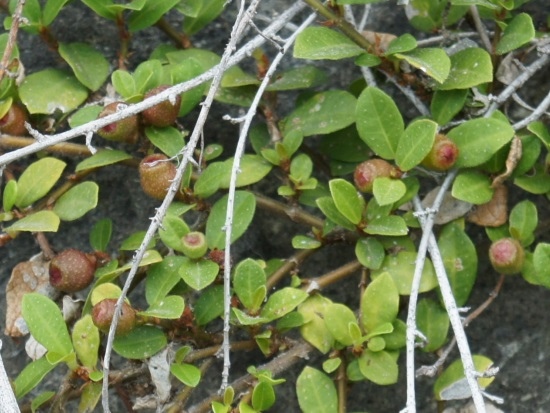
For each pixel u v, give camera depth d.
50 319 0.49
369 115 0.50
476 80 0.50
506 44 0.51
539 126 0.50
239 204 0.50
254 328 0.50
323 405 0.49
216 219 0.50
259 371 0.49
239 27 0.48
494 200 0.51
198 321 0.50
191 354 0.50
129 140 0.51
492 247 0.50
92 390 0.49
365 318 0.49
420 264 0.49
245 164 0.51
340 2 0.50
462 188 0.50
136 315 0.48
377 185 0.49
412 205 0.51
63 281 0.50
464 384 0.49
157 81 0.51
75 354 0.49
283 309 0.49
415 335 0.49
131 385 0.51
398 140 0.50
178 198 0.50
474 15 0.52
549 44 0.52
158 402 0.50
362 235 0.50
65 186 0.52
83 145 0.52
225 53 0.48
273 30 0.51
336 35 0.50
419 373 0.50
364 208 0.50
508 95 0.51
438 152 0.49
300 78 0.52
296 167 0.51
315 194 0.52
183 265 0.49
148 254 0.49
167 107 0.50
